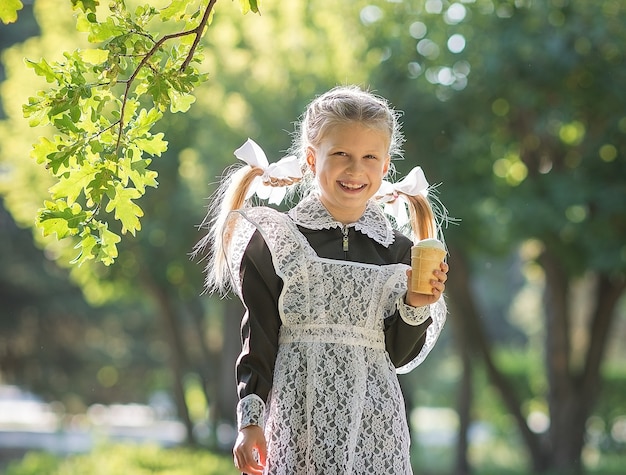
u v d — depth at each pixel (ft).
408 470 13.53
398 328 13.48
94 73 14.08
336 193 13.41
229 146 62.08
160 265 70.69
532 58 52.65
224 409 82.43
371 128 13.35
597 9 53.16
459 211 57.52
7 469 61.62
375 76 56.49
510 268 158.81
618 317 129.90
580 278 60.18
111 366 125.49
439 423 144.87
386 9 56.75
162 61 18.15
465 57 53.93
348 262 13.50
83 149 14.08
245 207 14.19
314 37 60.23
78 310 117.50
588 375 65.98
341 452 13.01
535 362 96.02
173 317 81.87
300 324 13.33
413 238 14.94
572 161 59.88
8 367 119.44
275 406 13.16
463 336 69.15
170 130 64.95
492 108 56.90
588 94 54.95
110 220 65.62
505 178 65.21
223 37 61.67
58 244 69.05
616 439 87.35
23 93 65.67
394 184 14.80
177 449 74.28
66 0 64.90
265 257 13.42
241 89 60.85
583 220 56.65
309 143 13.71
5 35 110.63
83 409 121.90
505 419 96.07
